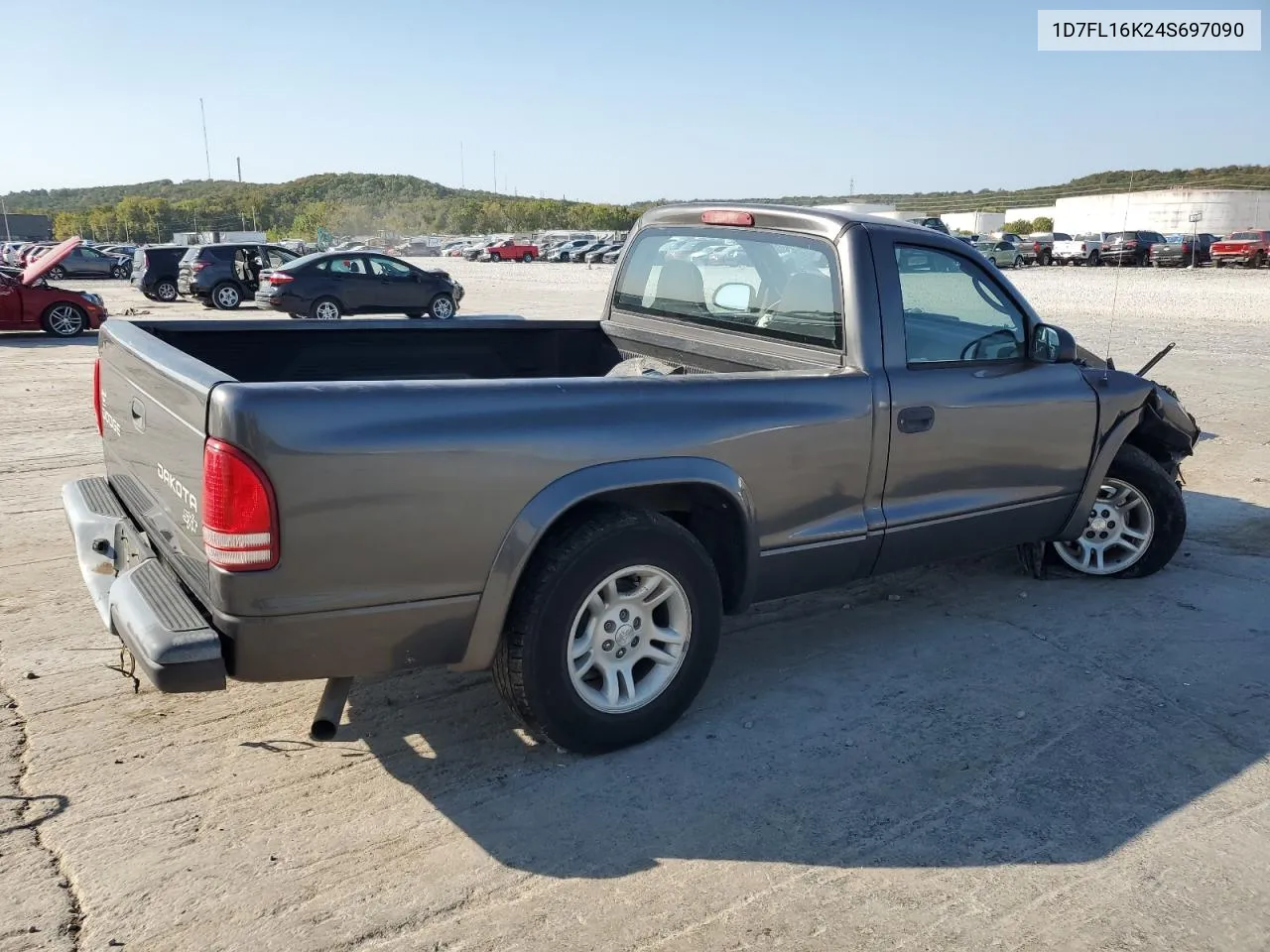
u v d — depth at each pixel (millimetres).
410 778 3322
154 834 2979
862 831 3068
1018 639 4531
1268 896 2779
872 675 4152
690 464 3402
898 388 3959
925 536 4234
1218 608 4910
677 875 2848
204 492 2717
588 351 5402
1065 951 2557
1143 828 3096
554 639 3223
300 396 2734
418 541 2938
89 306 17906
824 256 4039
